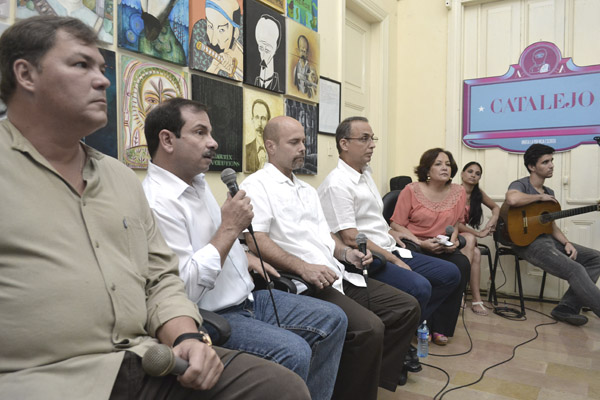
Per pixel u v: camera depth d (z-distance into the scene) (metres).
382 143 3.91
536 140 3.63
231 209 1.34
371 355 1.64
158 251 1.11
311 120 2.92
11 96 0.88
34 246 0.81
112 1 1.63
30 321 0.80
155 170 1.35
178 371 0.82
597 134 3.42
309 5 2.89
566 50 3.51
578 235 3.54
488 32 3.80
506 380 2.12
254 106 2.41
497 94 3.76
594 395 1.97
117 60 1.67
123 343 0.90
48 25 0.86
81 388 0.80
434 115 4.04
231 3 2.22
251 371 0.96
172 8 1.88
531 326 2.98
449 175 2.88
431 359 2.38
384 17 3.87
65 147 0.92
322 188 2.38
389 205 3.14
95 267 0.89
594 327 2.96
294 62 2.72
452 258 2.68
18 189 0.83
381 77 3.88
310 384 1.45
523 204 3.17
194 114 1.34
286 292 1.67
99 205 0.94
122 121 1.68
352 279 2.06
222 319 1.16
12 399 0.75
